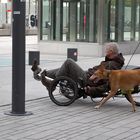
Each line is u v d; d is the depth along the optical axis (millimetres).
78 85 9445
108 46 9516
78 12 21938
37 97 10375
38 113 8641
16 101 8438
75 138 6836
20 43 8281
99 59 20109
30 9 49500
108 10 21609
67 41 22328
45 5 22859
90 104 9672
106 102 9922
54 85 9492
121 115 8617
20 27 8242
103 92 9328
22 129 7371
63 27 22438
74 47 22016
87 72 9602
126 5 22797
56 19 22609
